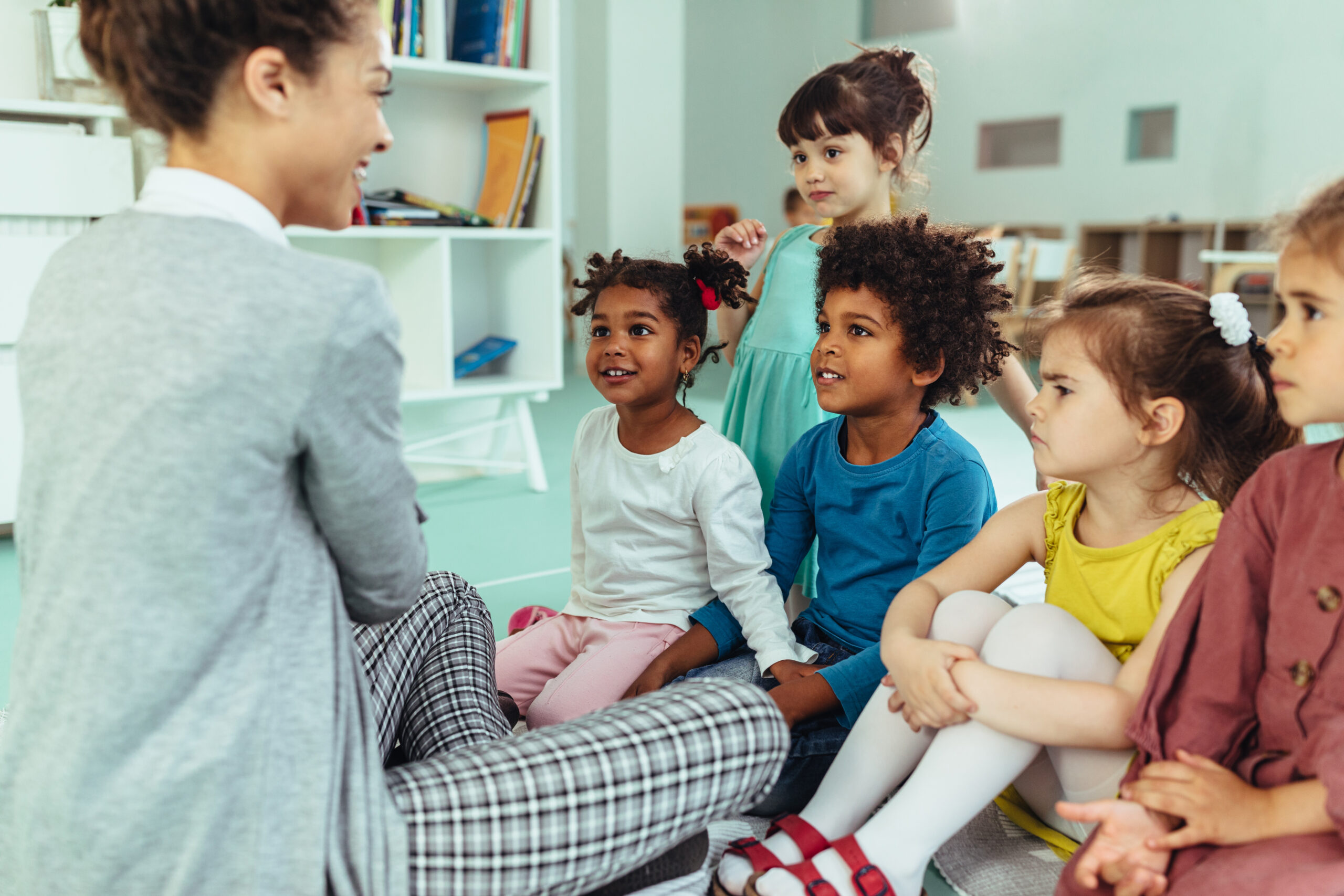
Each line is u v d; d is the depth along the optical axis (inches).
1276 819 31.7
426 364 117.6
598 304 55.7
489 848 30.9
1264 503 34.7
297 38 28.6
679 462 54.8
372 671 43.7
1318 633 32.2
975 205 329.4
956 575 45.3
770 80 351.9
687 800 34.1
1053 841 43.2
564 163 314.0
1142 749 34.7
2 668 69.4
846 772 41.4
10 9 101.3
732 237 70.3
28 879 27.8
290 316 26.2
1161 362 38.8
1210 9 271.3
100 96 97.8
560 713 52.2
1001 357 55.9
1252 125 266.4
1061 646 38.5
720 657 54.9
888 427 52.7
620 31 191.2
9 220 95.0
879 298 49.8
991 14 315.3
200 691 27.0
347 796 28.8
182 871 27.0
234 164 29.9
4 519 100.4
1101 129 296.8
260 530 27.0
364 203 109.2
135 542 26.0
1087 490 43.2
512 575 90.4
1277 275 33.4
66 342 27.0
